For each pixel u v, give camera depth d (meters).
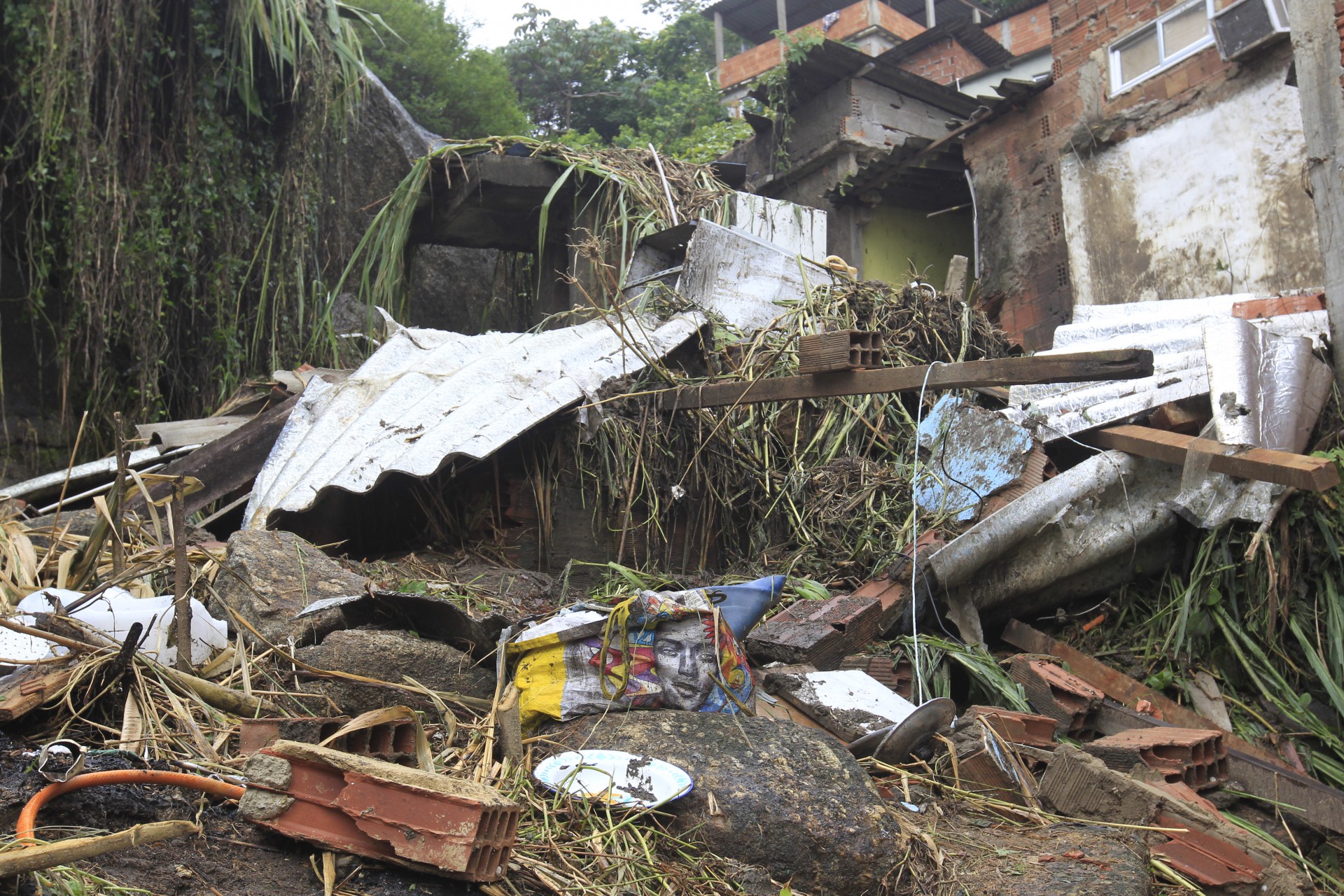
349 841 2.70
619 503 6.45
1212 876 3.81
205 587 4.36
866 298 7.95
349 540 6.26
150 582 4.55
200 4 8.77
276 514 5.93
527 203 10.05
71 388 8.48
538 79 22.19
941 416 6.84
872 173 12.73
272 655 3.91
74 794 2.71
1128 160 10.83
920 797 3.88
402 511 6.36
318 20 9.52
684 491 6.57
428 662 3.84
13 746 3.08
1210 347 6.19
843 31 22.56
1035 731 4.57
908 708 4.50
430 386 6.57
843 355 5.18
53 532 4.92
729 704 3.83
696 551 6.71
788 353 7.21
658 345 6.77
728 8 26.41
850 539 6.53
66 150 8.04
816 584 6.02
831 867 3.11
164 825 2.36
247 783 2.77
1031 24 20.12
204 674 3.78
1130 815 4.02
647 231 8.66
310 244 9.72
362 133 12.41
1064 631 6.29
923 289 8.30
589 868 2.97
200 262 9.00
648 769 3.28
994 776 4.09
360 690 3.72
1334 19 6.80
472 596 5.26
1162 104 10.52
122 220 8.20
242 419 7.30
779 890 3.05
